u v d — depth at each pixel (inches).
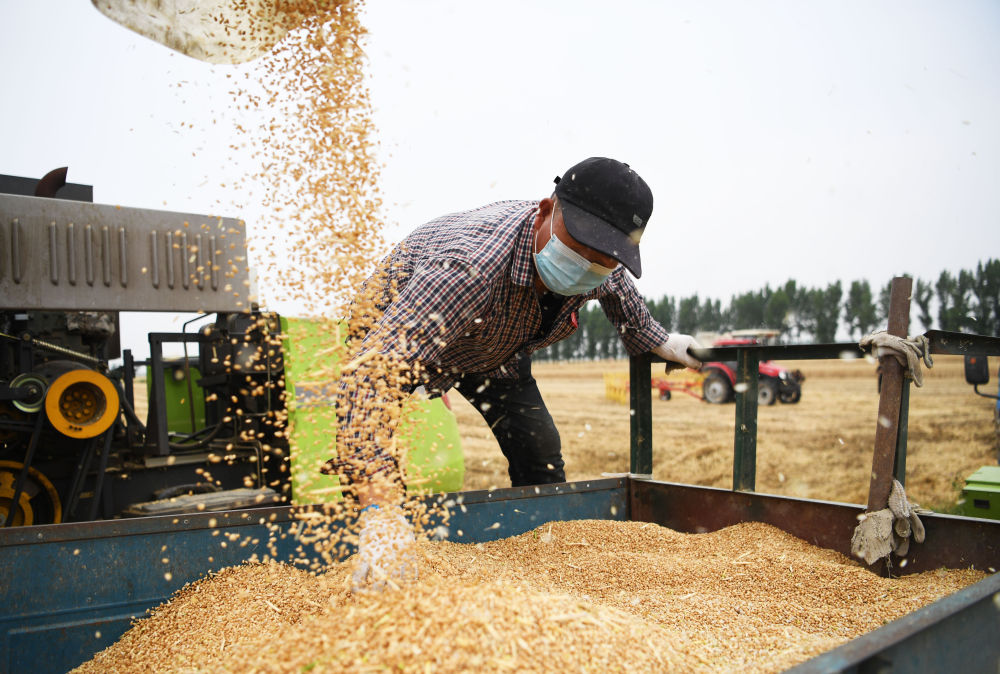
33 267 98.4
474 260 83.6
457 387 135.6
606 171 82.2
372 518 66.2
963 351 103.1
